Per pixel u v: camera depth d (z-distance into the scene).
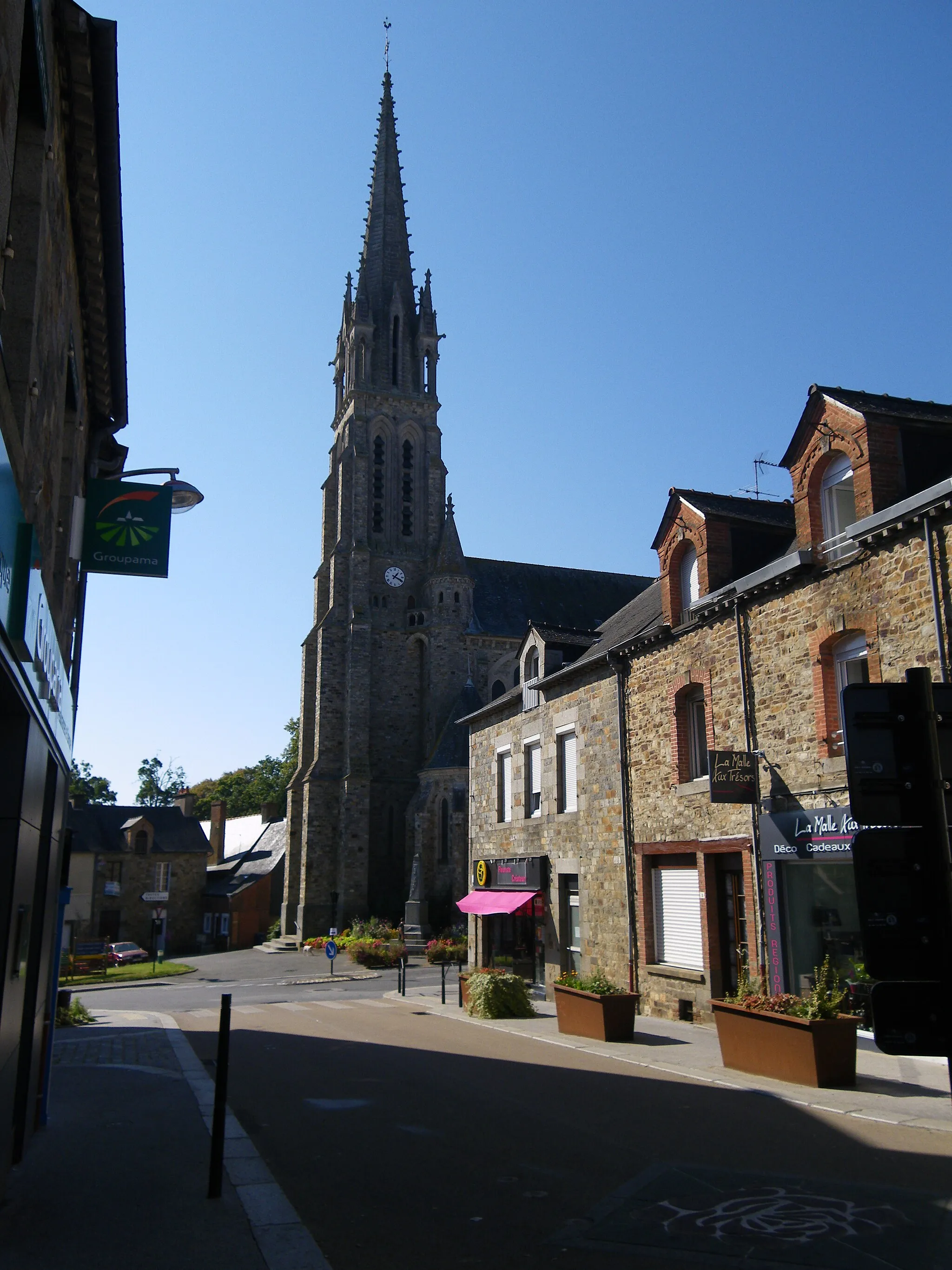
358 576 59.09
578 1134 9.19
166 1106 10.70
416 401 65.88
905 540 12.97
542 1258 6.12
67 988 35.31
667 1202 7.18
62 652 10.60
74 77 8.27
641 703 19.44
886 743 4.73
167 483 11.96
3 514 5.88
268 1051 15.42
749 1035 12.01
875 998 4.52
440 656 58.69
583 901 21.22
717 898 16.84
